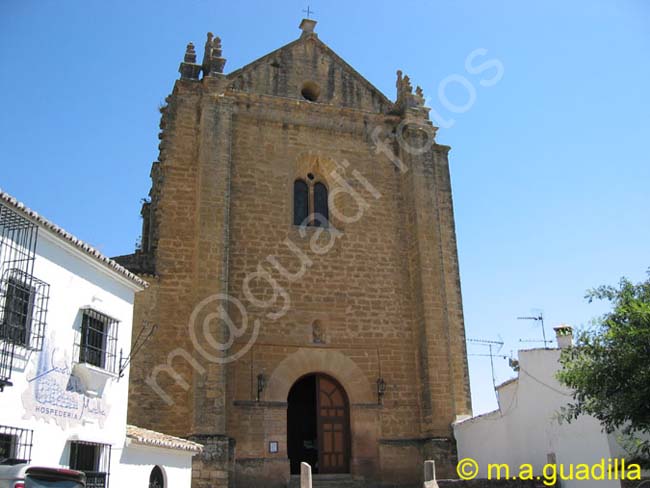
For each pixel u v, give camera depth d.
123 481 15.02
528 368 20.08
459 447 22.94
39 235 12.78
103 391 14.62
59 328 13.27
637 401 12.68
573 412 15.98
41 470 10.05
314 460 26.64
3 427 11.39
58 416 12.93
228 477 20.39
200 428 20.53
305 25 28.30
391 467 23.00
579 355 14.16
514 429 20.55
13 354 11.66
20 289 12.32
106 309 15.10
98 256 14.54
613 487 16.48
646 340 12.91
